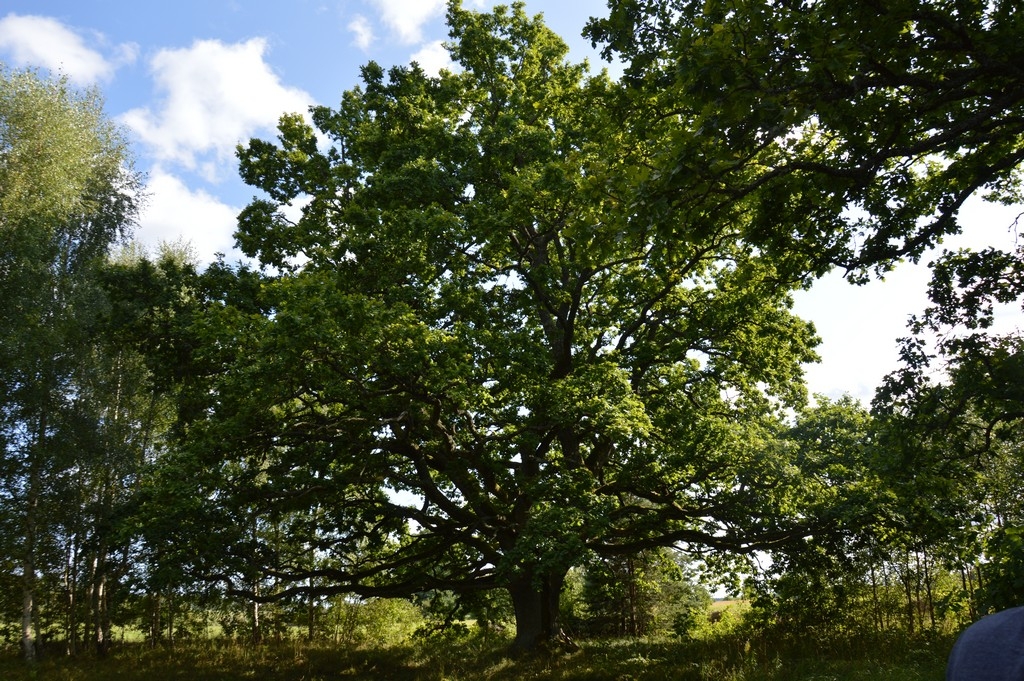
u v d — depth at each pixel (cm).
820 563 1939
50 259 2644
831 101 820
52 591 2738
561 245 2159
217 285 2000
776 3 838
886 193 1091
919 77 899
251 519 1900
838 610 1892
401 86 2170
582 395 1786
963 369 1346
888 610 1931
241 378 1524
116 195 2986
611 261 1931
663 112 1123
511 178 1775
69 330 2500
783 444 1848
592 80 1248
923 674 1311
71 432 2411
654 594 2964
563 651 2016
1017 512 1661
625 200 874
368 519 2094
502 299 1967
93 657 2500
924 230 1090
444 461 2017
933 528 1745
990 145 1004
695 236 909
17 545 2459
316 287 1540
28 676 2030
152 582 1747
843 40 787
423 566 2262
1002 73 826
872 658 1533
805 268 1205
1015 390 1287
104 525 2123
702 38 809
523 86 2195
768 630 1897
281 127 2197
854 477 1897
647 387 2242
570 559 1593
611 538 2178
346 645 2583
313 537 2142
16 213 2536
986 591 1200
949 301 1317
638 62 1074
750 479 1897
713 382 2209
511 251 2023
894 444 1443
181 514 1738
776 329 2050
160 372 2045
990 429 1406
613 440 1911
